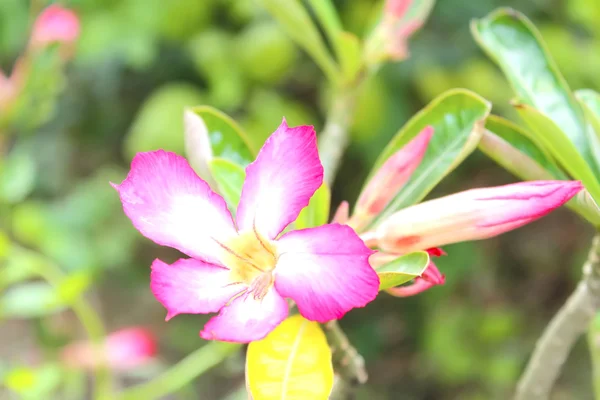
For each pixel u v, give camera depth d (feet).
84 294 3.99
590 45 3.32
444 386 3.92
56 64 1.85
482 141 1.19
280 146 1.06
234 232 1.07
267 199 1.06
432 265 1.11
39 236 2.13
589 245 3.88
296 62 3.58
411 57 3.27
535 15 3.45
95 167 4.06
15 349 3.47
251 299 1.04
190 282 1.06
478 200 1.09
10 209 2.08
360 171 3.75
